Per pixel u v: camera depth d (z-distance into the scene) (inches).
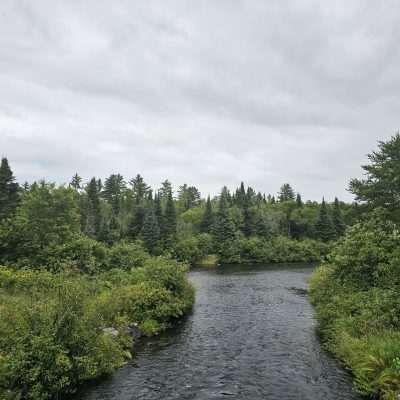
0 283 728.3
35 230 1099.9
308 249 2847.0
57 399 428.5
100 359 508.4
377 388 414.0
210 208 3265.3
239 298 1153.4
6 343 412.5
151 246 2330.2
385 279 643.5
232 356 595.5
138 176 4466.0
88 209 2839.6
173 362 568.7
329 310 683.4
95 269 1045.2
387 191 1068.5
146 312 760.3
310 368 532.7
